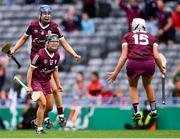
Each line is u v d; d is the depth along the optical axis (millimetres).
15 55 56562
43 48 32812
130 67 31766
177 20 54344
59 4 61000
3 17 61344
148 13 53875
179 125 41469
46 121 33469
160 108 41562
